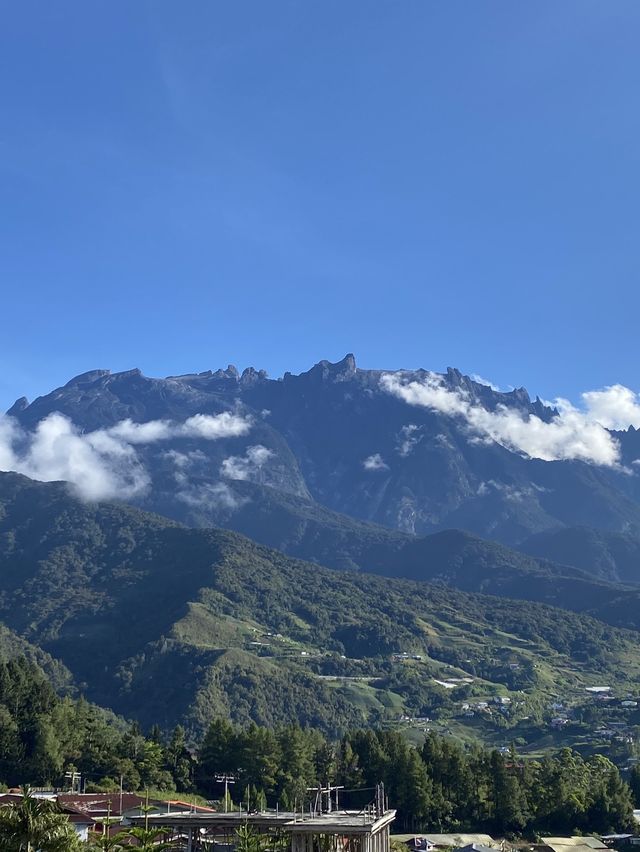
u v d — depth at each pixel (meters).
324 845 88.00
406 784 187.12
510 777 192.25
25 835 68.38
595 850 173.50
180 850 94.06
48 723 189.62
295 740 199.50
